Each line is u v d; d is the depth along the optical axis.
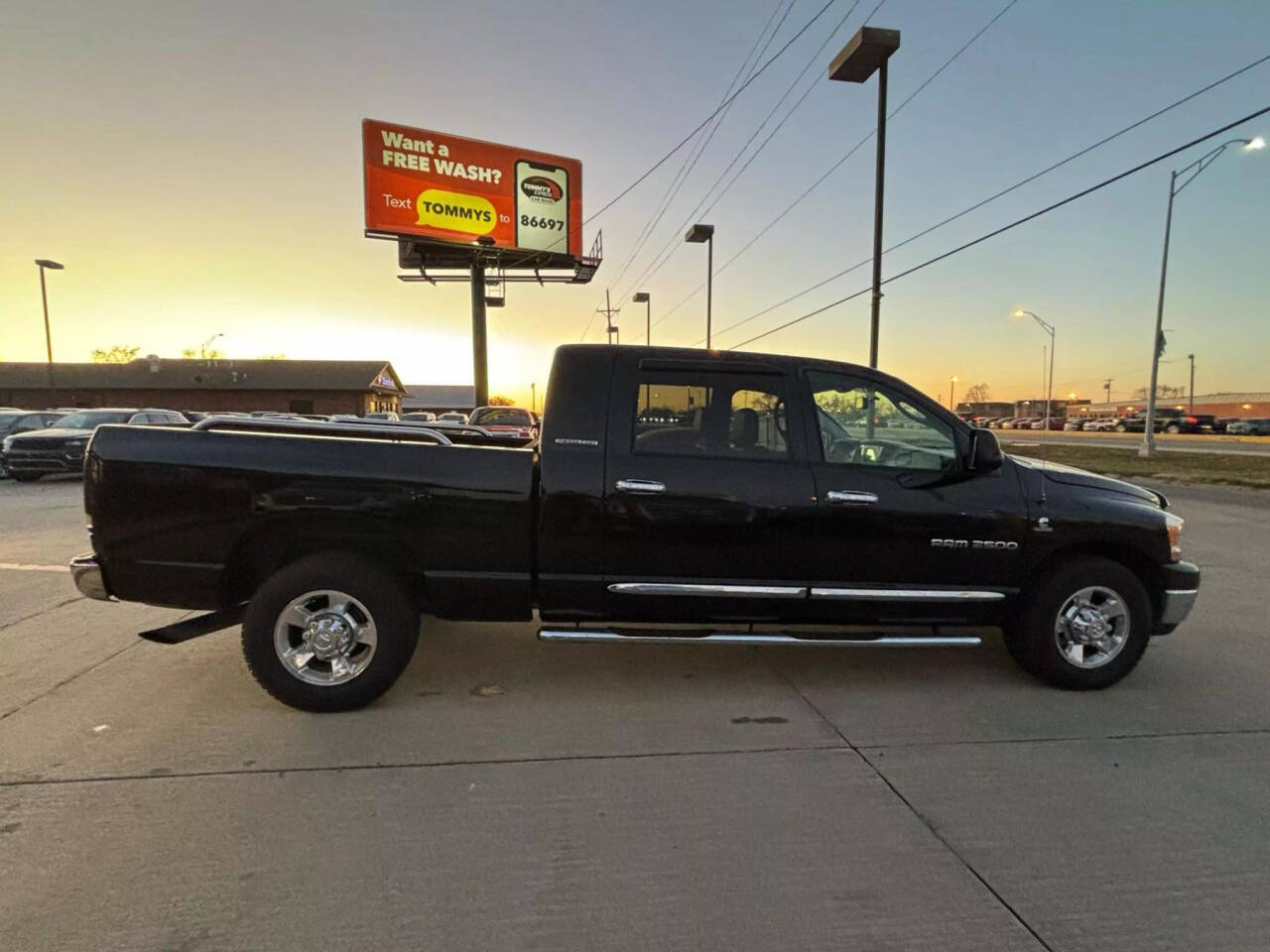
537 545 3.83
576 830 2.75
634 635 3.90
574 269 32.91
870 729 3.66
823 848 2.66
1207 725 3.74
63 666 4.34
